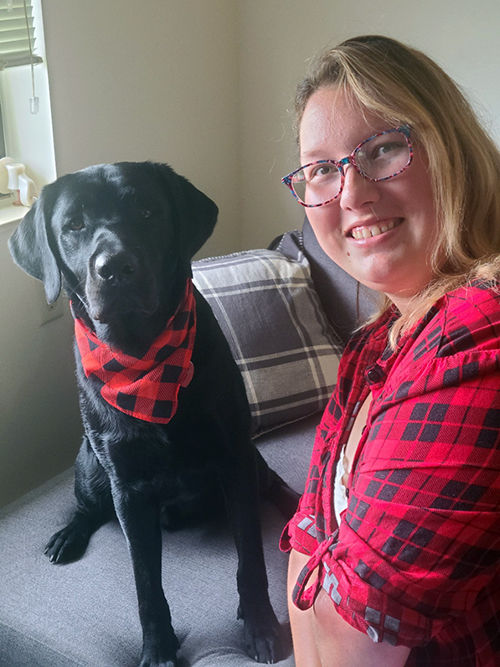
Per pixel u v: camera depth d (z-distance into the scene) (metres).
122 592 1.28
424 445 0.54
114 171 1.22
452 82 0.74
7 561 1.38
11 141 1.82
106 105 1.93
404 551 0.54
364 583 0.56
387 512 0.55
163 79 2.12
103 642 1.17
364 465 0.60
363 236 0.70
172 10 2.09
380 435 0.59
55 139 1.78
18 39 1.66
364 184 0.68
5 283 1.69
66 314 1.93
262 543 1.29
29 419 1.85
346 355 0.89
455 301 0.60
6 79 1.76
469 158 0.70
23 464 1.86
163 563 1.36
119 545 1.42
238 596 1.26
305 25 2.26
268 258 1.95
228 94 2.42
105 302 1.12
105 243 1.15
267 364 1.77
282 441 1.73
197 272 1.86
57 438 1.97
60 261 1.28
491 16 1.98
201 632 1.19
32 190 1.77
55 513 1.54
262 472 1.47
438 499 0.53
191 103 2.26
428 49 2.10
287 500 1.48
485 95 2.08
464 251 0.69
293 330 1.83
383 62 0.70
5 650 1.22
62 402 1.97
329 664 0.62
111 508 1.50
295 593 0.70
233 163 2.54
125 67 1.97
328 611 0.62
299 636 0.81
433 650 0.65
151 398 1.16
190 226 1.31
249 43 2.39
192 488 1.33
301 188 0.79
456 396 0.54
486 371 0.53
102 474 1.42
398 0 2.09
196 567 1.34
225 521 1.48
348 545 0.58
